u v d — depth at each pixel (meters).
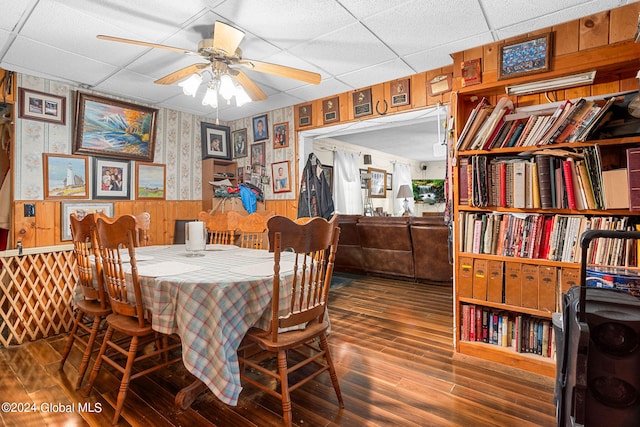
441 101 3.13
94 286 2.09
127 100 3.77
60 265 2.79
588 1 2.05
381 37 2.51
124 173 3.75
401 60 2.93
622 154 1.93
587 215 1.98
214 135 4.66
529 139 2.08
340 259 4.84
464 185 2.32
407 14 2.20
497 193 2.17
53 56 2.71
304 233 1.56
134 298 1.77
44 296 2.71
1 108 2.97
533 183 2.04
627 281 1.59
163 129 4.13
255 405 1.76
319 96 3.88
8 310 2.58
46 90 3.18
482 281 2.22
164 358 2.24
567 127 1.95
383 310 3.27
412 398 1.81
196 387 1.75
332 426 1.58
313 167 4.09
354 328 2.82
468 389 1.89
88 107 3.41
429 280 4.20
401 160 8.97
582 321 1.13
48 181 3.18
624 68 1.90
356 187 6.85
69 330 2.81
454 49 2.71
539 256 2.05
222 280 1.57
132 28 2.32
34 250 2.65
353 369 2.13
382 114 3.48
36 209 3.10
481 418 1.64
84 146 3.40
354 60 2.92
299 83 3.44
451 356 2.30
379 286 4.16
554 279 1.98
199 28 2.33
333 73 3.20
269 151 4.43
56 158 3.23
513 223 2.12
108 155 3.59
